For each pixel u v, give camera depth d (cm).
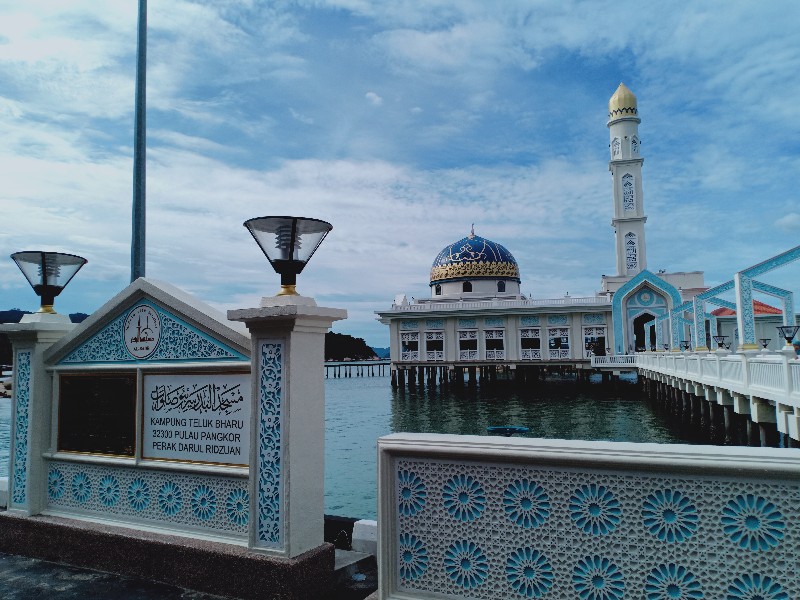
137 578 458
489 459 306
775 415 1497
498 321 5247
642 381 4291
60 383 552
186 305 475
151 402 496
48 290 568
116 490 510
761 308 4769
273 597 398
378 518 329
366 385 7025
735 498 261
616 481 282
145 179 767
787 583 250
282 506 409
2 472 1938
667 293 4634
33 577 465
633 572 277
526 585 297
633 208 5262
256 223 421
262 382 423
